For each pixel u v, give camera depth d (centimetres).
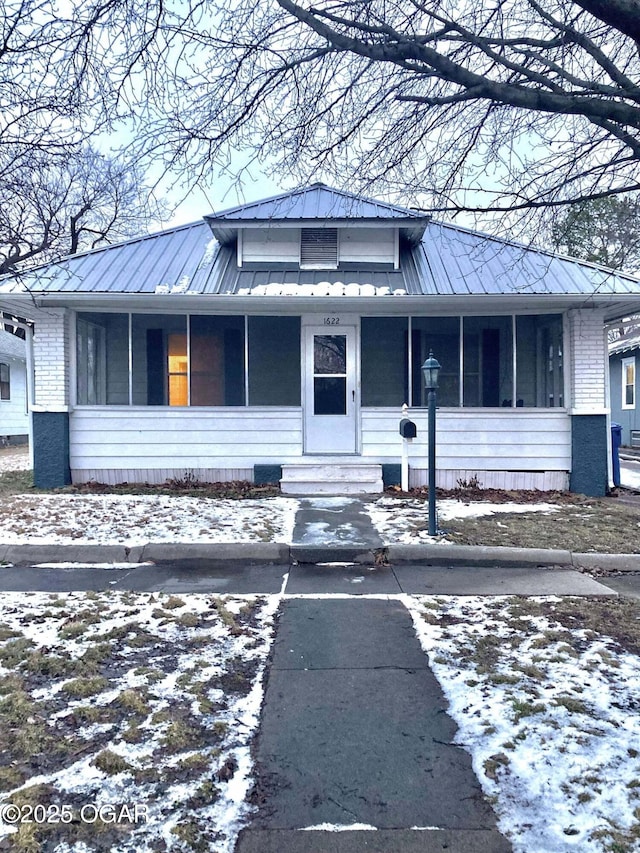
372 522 717
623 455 1733
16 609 448
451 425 984
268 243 1038
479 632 414
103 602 466
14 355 2381
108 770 256
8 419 2395
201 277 986
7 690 322
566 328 972
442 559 591
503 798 241
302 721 300
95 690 325
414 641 399
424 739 284
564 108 317
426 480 986
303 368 1005
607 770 257
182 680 339
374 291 933
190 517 740
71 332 976
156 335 997
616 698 320
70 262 1003
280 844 215
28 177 645
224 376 1003
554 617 443
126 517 738
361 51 342
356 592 505
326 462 969
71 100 447
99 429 984
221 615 442
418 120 480
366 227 1008
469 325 997
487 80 330
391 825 226
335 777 255
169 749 273
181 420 987
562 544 624
